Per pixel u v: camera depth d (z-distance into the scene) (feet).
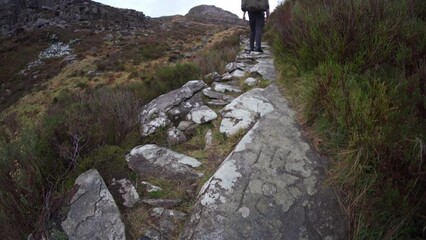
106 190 7.87
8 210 7.50
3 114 62.59
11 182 7.76
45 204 7.49
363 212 6.46
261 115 11.05
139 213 7.51
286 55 15.31
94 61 81.76
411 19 10.60
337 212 7.02
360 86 9.12
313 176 7.95
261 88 13.48
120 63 76.07
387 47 9.98
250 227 6.85
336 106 8.89
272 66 16.87
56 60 90.58
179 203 7.88
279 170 8.20
